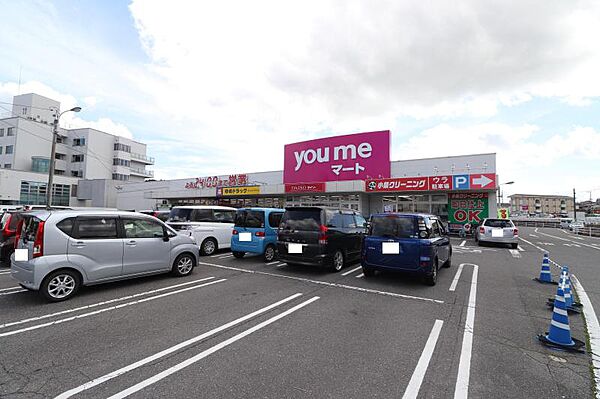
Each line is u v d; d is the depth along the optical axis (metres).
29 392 2.53
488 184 15.45
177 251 6.75
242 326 4.02
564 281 4.52
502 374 2.90
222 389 2.60
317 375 2.85
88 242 5.31
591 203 91.56
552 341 3.55
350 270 7.71
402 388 2.65
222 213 10.75
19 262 5.01
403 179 17.39
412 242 6.11
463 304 5.02
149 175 59.03
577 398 2.54
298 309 4.73
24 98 46.56
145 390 2.58
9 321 4.11
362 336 3.74
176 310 4.61
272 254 8.95
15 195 37.03
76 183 44.00
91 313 4.45
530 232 27.56
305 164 22.61
